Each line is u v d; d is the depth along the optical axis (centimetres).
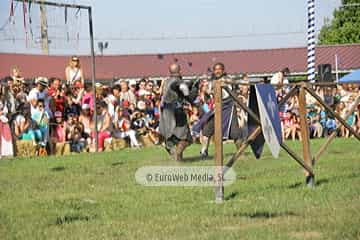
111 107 4131
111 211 1708
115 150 3753
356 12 16350
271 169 2514
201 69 12900
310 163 2006
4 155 3534
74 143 3944
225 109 2844
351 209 1609
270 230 1419
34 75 11562
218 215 1616
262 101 1808
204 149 3044
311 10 5206
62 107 3956
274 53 13175
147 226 1510
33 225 1545
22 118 3684
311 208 1661
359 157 2930
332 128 4491
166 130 2791
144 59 13300
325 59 12600
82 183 2288
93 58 3966
